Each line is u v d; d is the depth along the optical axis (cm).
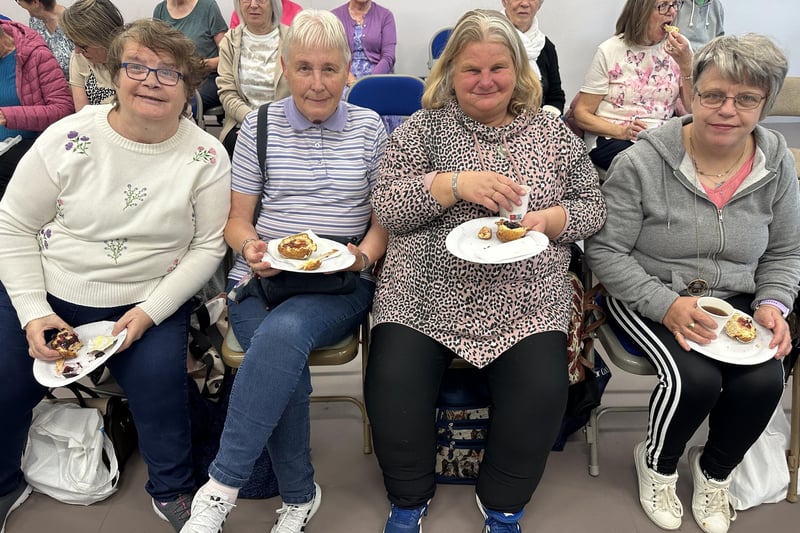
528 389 132
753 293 150
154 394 136
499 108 142
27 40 229
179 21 321
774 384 133
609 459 172
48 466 155
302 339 128
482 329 139
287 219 157
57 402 165
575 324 154
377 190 147
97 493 153
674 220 145
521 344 138
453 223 144
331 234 157
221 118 324
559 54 362
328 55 143
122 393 168
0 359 135
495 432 136
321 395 199
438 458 160
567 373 137
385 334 142
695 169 144
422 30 361
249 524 149
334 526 149
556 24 354
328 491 160
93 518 151
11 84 229
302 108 151
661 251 149
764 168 141
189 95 142
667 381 137
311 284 139
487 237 133
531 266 138
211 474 126
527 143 144
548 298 144
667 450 143
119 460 164
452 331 139
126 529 148
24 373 137
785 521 150
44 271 144
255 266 138
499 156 143
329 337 138
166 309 141
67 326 138
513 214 135
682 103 233
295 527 141
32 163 136
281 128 155
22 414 139
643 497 153
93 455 154
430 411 137
